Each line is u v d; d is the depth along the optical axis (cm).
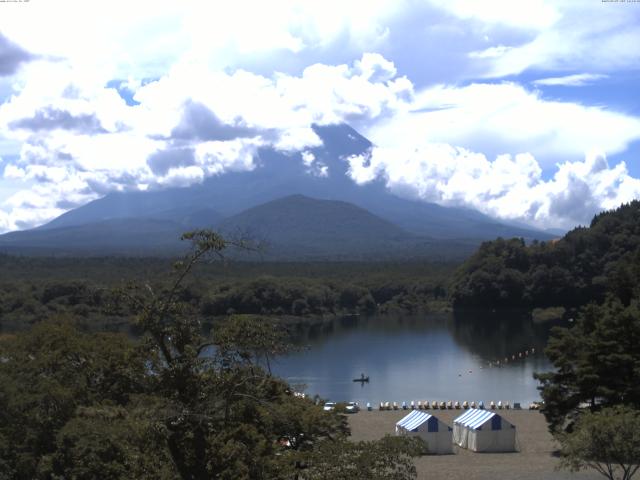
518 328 19175
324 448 3181
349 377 12150
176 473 2898
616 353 6247
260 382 3120
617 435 4584
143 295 3056
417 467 6178
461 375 12331
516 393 10775
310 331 18775
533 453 6762
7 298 15900
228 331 2997
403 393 10806
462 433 7169
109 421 3716
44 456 3891
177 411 2866
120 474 3412
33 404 4169
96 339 5278
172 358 2972
